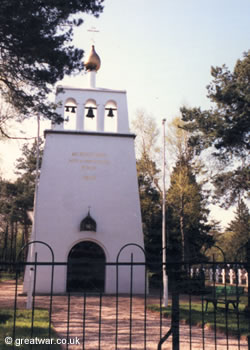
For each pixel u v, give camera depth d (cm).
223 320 1249
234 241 4362
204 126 2288
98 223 2319
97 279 2252
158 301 1938
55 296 2048
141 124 3578
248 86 2198
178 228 3234
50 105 1497
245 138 2212
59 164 2369
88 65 2630
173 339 624
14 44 1219
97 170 2405
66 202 2316
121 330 1130
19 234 4216
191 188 3036
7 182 4091
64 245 2252
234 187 2697
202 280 800
